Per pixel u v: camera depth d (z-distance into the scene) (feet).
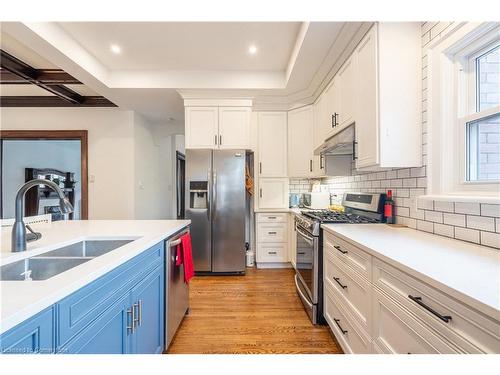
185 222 7.77
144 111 13.97
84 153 13.56
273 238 12.50
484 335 2.27
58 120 13.61
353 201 8.81
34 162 17.13
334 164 9.64
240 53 9.43
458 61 5.12
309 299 7.70
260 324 7.30
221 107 11.69
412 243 4.52
